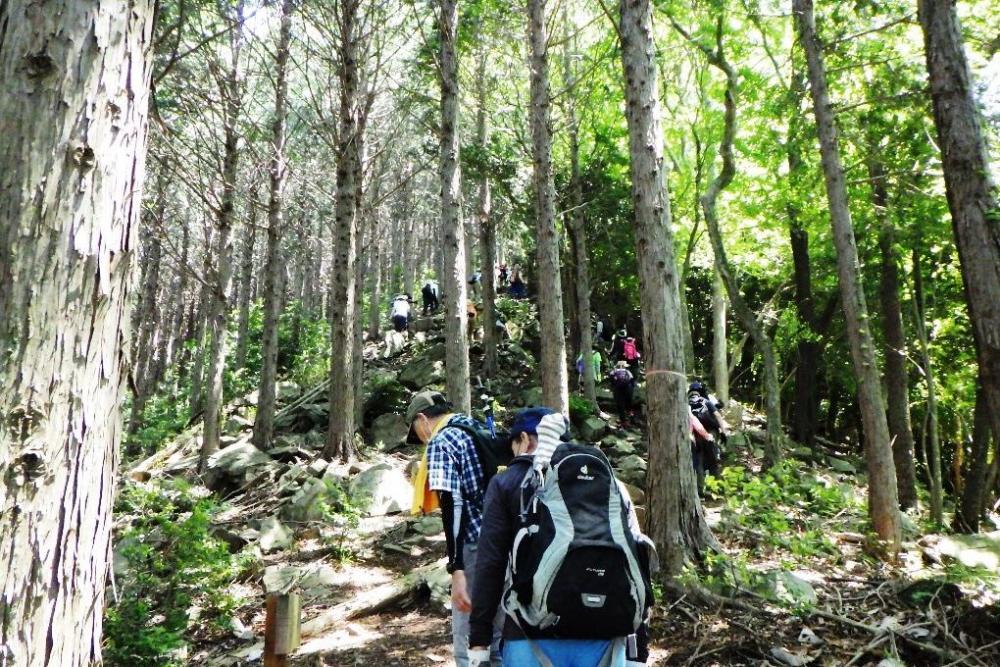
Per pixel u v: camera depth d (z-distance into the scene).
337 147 11.87
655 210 6.17
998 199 5.16
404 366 18.72
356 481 9.39
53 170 1.84
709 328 26.77
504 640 2.26
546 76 10.35
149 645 4.18
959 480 13.55
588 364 15.18
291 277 32.16
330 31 11.02
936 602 4.99
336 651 4.95
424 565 6.98
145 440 15.33
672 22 12.26
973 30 8.80
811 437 15.85
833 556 6.81
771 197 13.47
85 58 1.91
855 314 8.05
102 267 1.91
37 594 1.76
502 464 3.47
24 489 1.74
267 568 6.80
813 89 8.64
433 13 10.58
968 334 13.70
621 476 11.20
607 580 2.12
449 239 9.68
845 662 4.28
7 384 1.74
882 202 10.52
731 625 4.83
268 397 12.25
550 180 10.21
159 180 12.35
